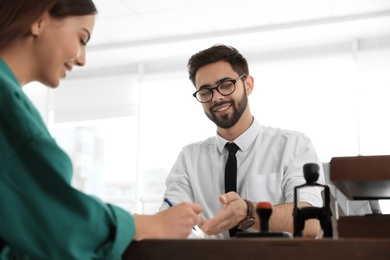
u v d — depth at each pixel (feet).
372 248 3.17
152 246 3.50
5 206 3.22
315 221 5.42
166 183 7.92
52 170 3.29
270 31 18.62
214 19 18.30
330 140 19.27
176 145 21.26
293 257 3.26
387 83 18.92
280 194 7.14
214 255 3.39
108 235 3.38
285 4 17.07
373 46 19.13
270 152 7.45
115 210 3.47
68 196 3.27
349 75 19.35
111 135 23.08
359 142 18.93
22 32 3.70
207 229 5.38
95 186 23.49
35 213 3.24
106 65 22.30
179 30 19.25
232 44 19.81
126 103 22.07
